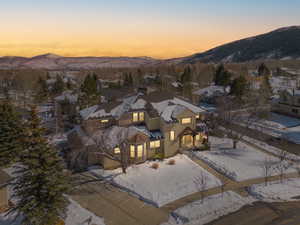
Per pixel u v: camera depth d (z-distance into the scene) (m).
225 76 90.12
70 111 60.97
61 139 44.88
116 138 34.16
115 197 26.31
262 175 30.72
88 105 58.38
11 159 30.89
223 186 28.23
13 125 31.56
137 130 35.16
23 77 109.44
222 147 40.44
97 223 21.62
